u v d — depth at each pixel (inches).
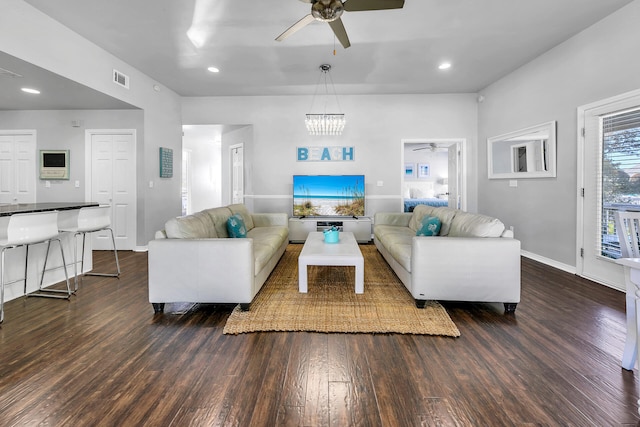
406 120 232.5
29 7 120.7
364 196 229.0
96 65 154.3
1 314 94.4
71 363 72.0
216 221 138.6
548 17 127.0
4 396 60.4
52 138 198.2
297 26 98.9
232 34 141.0
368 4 90.4
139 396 60.8
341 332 87.2
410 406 58.0
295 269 151.6
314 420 54.6
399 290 121.0
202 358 74.4
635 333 67.6
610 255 126.2
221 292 99.8
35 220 104.7
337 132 209.6
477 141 229.3
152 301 100.4
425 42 148.5
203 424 53.7
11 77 137.6
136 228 197.6
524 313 100.5
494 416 55.4
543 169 162.1
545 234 162.4
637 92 114.0
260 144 237.5
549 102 157.8
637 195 116.3
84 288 126.1
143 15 126.2
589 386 63.6
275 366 71.0
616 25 122.3
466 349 78.2
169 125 219.9
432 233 129.9
